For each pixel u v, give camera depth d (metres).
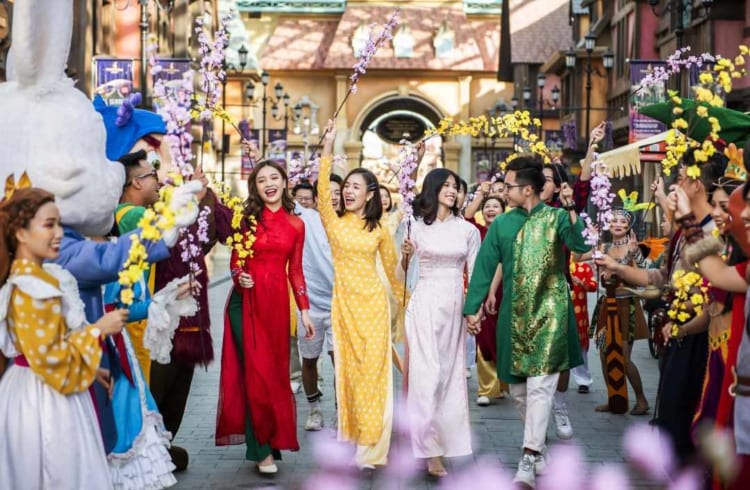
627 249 9.83
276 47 57.94
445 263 7.81
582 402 10.60
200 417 9.57
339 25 57.38
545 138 37.50
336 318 7.88
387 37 7.85
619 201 19.62
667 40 29.78
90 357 4.84
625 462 7.98
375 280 7.87
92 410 5.06
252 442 7.55
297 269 7.91
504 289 7.57
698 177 5.70
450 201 7.89
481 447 8.55
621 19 35.69
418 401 7.54
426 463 7.98
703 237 5.11
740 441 4.86
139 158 6.93
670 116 6.61
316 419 9.22
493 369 10.45
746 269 5.03
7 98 5.48
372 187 7.96
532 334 7.39
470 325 7.64
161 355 5.47
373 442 7.55
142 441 5.61
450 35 56.88
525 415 7.68
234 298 7.67
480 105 58.03
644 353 14.14
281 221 7.77
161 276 7.32
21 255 4.85
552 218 7.49
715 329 5.77
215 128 38.19
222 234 7.59
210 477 7.48
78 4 19.59
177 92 5.70
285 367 7.64
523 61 53.69
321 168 8.03
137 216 6.65
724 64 5.62
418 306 7.74
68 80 5.65
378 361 7.68
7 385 4.87
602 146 31.02
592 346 14.96
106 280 5.32
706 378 5.85
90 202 5.52
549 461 7.88
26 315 4.74
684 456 6.61
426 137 8.72
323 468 7.80
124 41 26.17
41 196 4.84
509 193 7.65
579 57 38.84
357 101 57.19
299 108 50.31
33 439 4.80
